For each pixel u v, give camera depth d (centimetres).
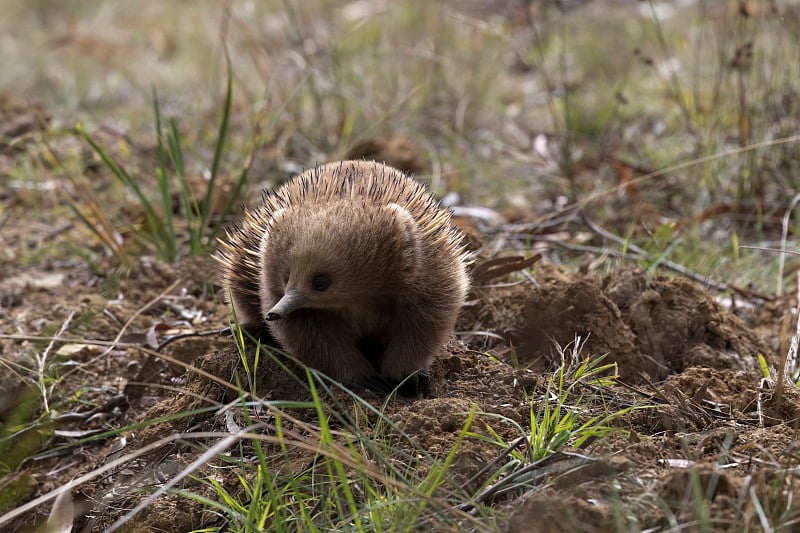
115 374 793
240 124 1341
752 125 1105
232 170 1172
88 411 755
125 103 1547
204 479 594
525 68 1606
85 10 2100
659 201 1131
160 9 2027
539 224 1028
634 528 451
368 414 609
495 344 749
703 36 1467
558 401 618
